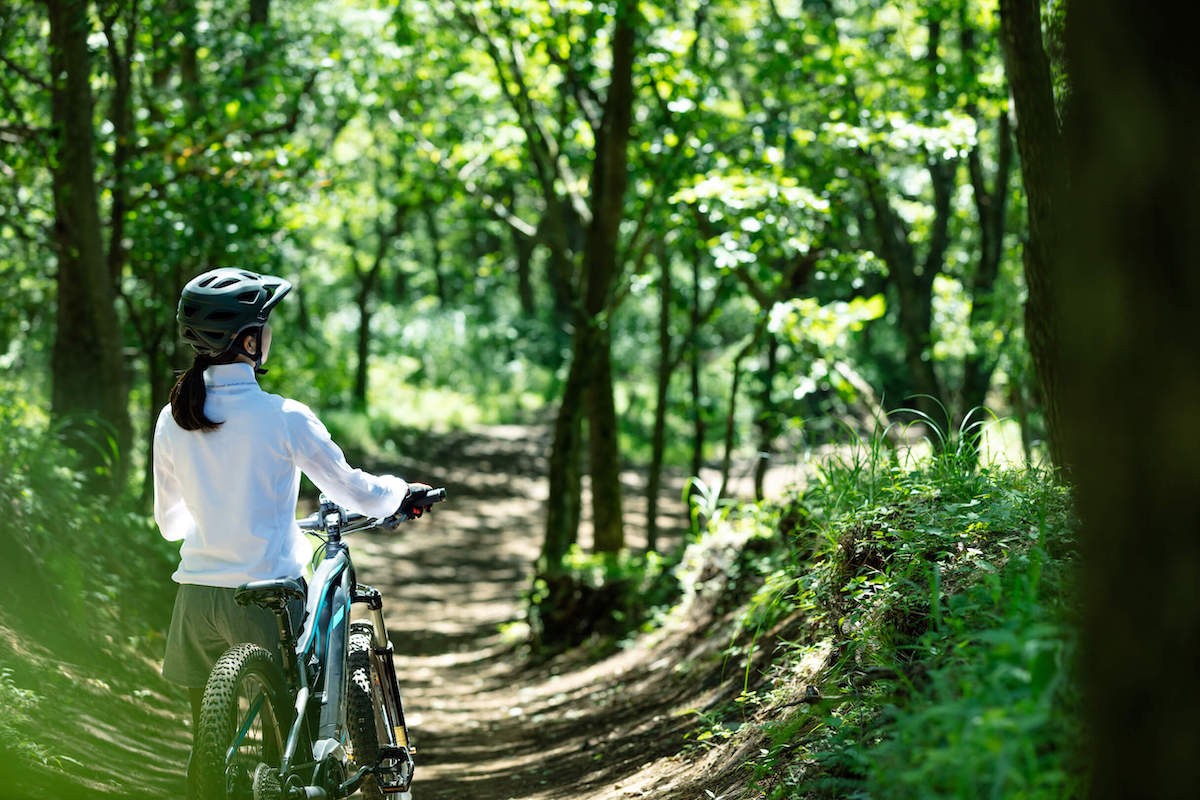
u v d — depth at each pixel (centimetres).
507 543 2278
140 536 911
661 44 1293
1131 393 212
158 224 1097
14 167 1049
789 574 601
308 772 382
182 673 405
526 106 1420
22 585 688
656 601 1087
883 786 306
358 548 2077
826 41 1352
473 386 3912
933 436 632
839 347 1379
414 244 4303
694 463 1725
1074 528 415
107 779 506
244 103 1159
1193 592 205
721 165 1196
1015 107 524
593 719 785
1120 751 215
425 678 1153
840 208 1321
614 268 1392
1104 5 216
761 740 477
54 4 950
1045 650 286
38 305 1473
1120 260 213
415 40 1368
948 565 447
